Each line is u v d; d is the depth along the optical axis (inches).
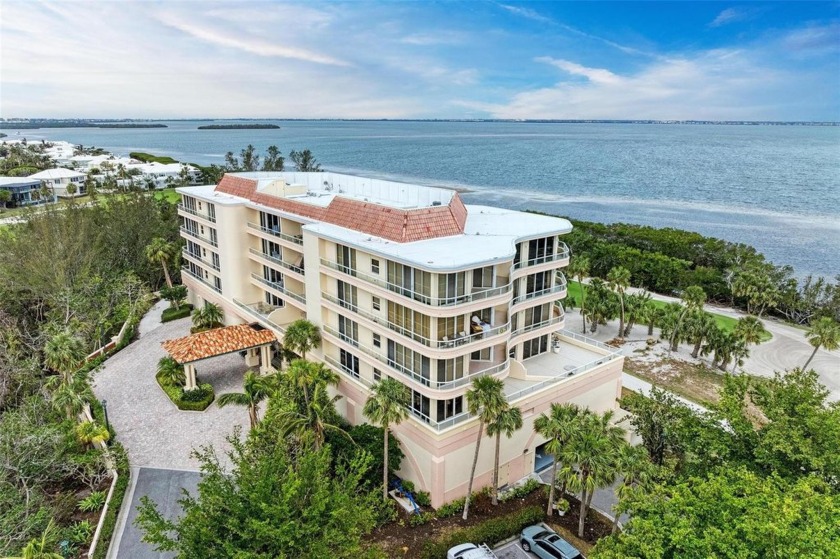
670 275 3388.3
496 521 1341.0
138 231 3307.1
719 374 2266.2
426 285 1370.6
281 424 1352.1
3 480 1247.5
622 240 4111.7
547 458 1701.5
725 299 3265.3
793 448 1071.6
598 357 1835.6
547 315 1818.4
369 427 1526.8
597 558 924.6
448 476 1406.3
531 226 1768.0
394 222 1590.8
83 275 2664.9
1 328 2249.0
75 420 1601.9
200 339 1999.3
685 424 1315.2
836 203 6742.1
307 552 855.7
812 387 1268.5
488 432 1288.1
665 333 2532.0
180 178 6535.4
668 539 902.4
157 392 1966.0
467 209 2108.8
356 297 1658.5
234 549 815.1
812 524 831.1
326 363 1829.5
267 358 2086.6
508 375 1641.2
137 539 1277.1
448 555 1225.4
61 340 1707.7
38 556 1052.5
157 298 3088.1
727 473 1025.5
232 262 2315.5
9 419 1434.5
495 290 1453.0
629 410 1609.3
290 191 2288.4
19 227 3097.9
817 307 2967.5
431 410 1412.4
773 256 4325.8
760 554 827.4
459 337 1419.8
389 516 1364.4
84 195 5615.2
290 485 871.7
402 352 1496.1
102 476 1486.2
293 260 2132.1
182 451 1626.5
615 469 1213.1
